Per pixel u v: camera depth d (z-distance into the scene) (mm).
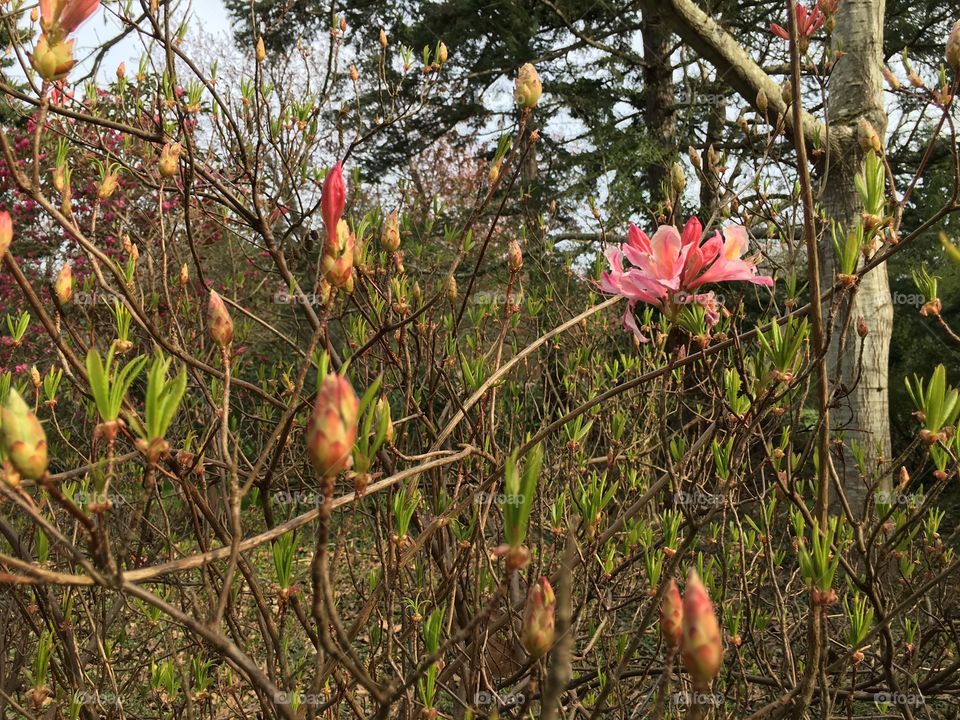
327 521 704
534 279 5664
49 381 1604
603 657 2365
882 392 4707
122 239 1612
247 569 1251
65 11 956
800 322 1337
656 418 2771
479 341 2670
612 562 1651
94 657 1699
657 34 8656
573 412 1397
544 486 2543
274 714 1237
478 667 1456
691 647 625
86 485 1342
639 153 8078
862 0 4617
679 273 1149
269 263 4340
